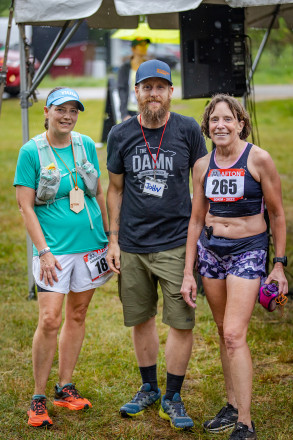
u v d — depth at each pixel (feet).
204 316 17.53
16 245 25.12
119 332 16.52
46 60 17.66
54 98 11.23
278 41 33.06
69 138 11.78
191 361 14.65
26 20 15.23
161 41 28.71
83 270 11.85
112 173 11.81
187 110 46.06
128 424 11.62
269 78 82.43
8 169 39.17
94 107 63.93
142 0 13.94
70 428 11.44
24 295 19.83
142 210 11.37
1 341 15.93
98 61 84.79
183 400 12.59
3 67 16.57
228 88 19.12
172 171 11.25
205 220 11.10
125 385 13.32
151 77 10.87
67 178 11.60
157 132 11.29
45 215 11.63
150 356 12.21
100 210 12.37
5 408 12.26
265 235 10.70
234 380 10.13
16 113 58.85
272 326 16.69
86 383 13.33
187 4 13.70
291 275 19.13
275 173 10.36
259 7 21.25
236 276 10.36
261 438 10.90
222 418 11.31
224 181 10.46
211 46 18.95
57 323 11.41
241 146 10.50
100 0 14.34
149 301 11.89
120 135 11.49
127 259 11.69
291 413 11.82
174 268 11.32
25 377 13.75
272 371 13.91
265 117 60.08
